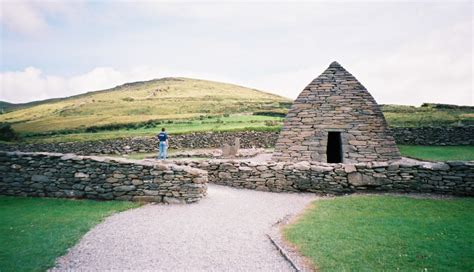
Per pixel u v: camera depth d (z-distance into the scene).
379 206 10.67
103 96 146.38
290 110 17.73
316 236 8.26
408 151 27.08
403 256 6.88
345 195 12.62
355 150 16.30
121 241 8.14
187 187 11.77
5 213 10.17
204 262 7.07
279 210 10.95
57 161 12.25
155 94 143.62
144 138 35.84
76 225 9.17
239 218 10.06
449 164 12.03
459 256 6.73
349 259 6.90
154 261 7.10
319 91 17.73
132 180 11.95
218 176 15.13
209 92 153.50
